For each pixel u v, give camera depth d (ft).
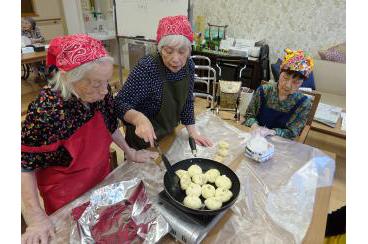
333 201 5.85
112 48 15.94
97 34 14.94
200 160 3.16
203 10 12.26
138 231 2.30
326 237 3.00
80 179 2.95
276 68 9.50
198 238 2.25
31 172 2.64
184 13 9.95
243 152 3.71
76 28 15.30
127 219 2.41
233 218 2.59
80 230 2.32
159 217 2.41
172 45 3.33
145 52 12.84
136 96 3.78
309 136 9.02
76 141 2.77
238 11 11.47
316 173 3.31
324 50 10.37
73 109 2.65
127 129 4.15
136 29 11.23
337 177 6.73
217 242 2.34
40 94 2.60
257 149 3.47
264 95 5.01
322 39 10.30
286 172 3.31
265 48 10.35
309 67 4.27
